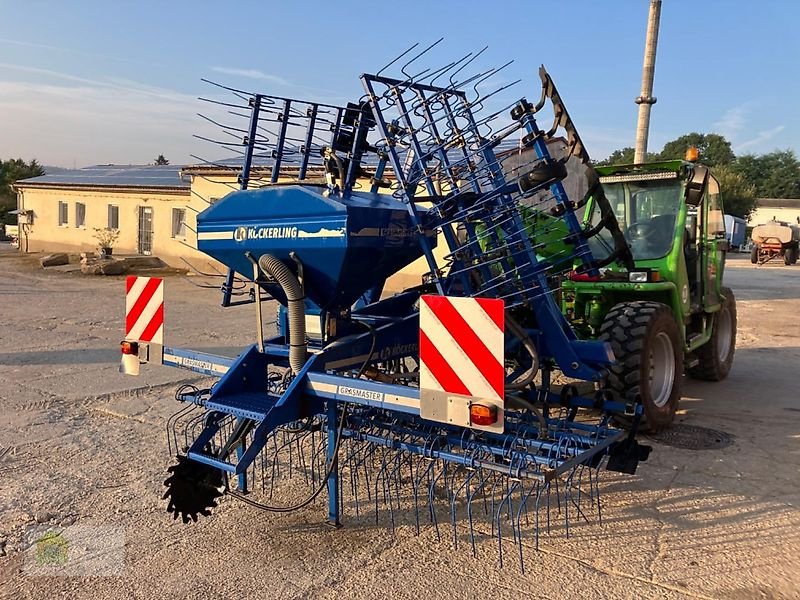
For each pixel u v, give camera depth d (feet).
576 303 20.03
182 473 12.47
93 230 80.89
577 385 17.48
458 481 14.33
